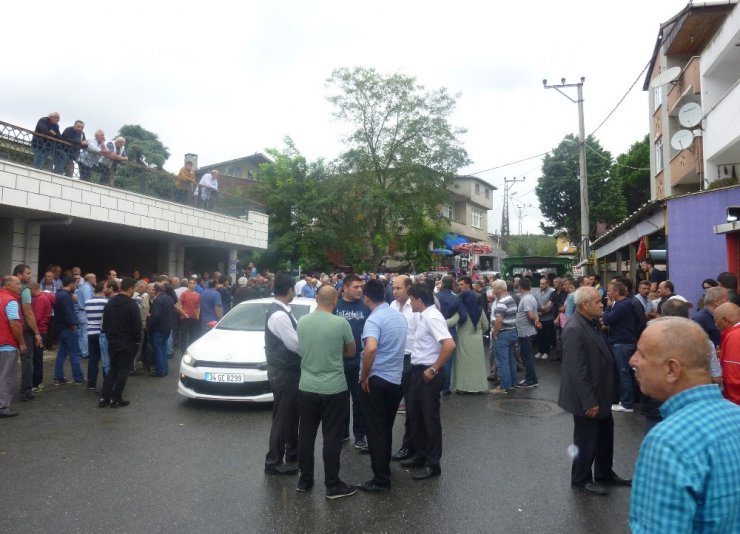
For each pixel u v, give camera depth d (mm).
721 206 11820
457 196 44188
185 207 17406
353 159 30625
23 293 8461
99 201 13930
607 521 4375
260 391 7867
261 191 29391
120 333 8062
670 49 19422
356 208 30344
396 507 4633
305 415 4965
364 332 5082
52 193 12508
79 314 12117
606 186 34844
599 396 4988
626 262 21844
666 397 1940
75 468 5504
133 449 6121
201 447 6207
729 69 15391
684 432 1762
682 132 15406
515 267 21016
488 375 11453
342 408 4945
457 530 4203
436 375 5430
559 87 21828
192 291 13016
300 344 5035
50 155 12578
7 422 7215
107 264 20594
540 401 8812
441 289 9242
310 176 30297
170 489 4980
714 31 17922
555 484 5188
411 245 32469
